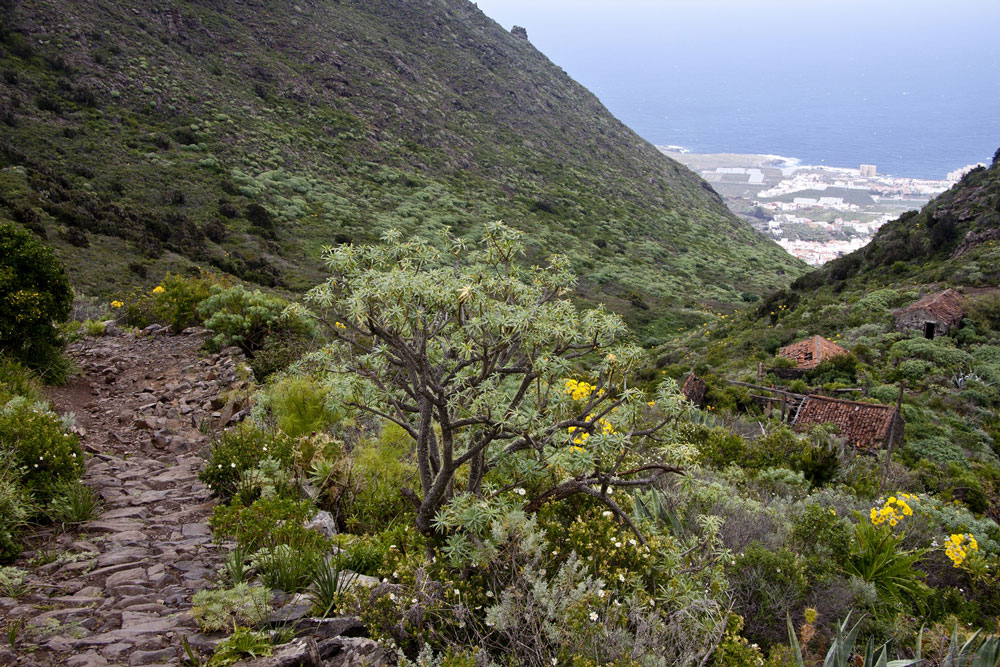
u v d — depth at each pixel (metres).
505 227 3.94
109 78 57.53
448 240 3.99
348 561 3.89
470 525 3.42
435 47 106.75
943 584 5.90
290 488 4.96
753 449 10.06
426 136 80.50
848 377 21.33
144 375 9.24
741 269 75.38
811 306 32.97
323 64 82.12
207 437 6.90
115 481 5.41
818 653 4.41
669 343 39.94
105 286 23.94
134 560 3.87
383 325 3.57
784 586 4.74
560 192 82.25
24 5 58.62
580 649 3.04
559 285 3.96
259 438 5.61
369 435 6.27
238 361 9.71
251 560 3.80
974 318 25.88
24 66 53.03
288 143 63.41
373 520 4.85
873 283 36.03
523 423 3.48
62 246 27.64
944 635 4.62
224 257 35.03
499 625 3.10
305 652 2.80
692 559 4.47
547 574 3.72
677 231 84.94
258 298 11.18
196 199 46.16
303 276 38.94
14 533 4.05
